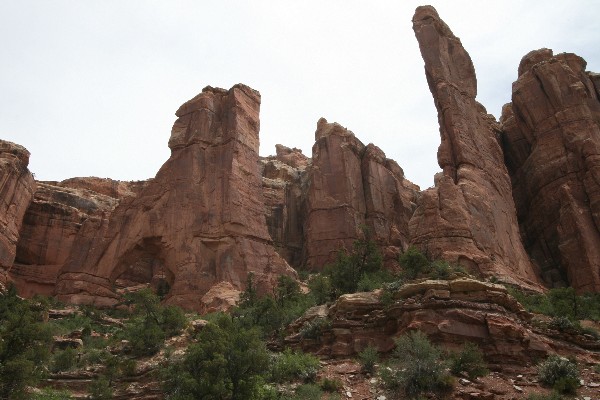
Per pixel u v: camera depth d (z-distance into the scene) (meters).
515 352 24.47
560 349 26.41
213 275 46.97
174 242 49.50
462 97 56.34
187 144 54.22
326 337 28.00
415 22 60.59
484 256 40.47
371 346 26.59
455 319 25.38
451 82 55.91
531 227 56.28
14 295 45.00
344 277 37.69
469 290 26.84
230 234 48.28
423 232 42.16
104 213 53.88
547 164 55.56
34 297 46.97
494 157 55.31
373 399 22.05
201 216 49.81
